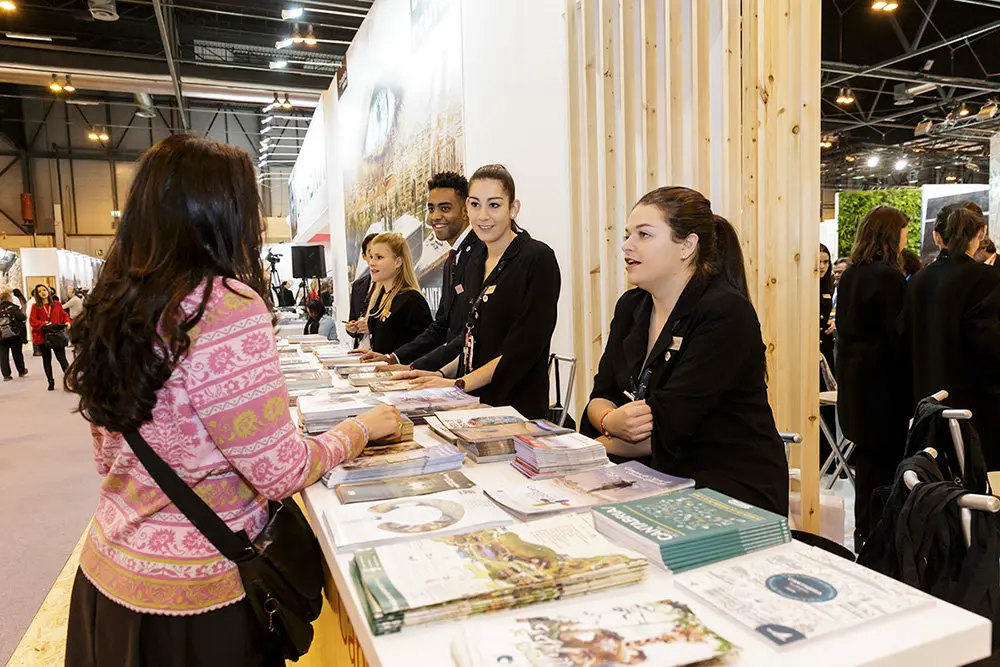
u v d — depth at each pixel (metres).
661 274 1.41
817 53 2.22
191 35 9.76
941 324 2.60
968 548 1.09
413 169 6.09
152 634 0.89
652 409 1.30
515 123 4.17
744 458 1.33
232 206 0.91
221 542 0.90
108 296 0.85
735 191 2.56
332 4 7.73
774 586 0.69
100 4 7.66
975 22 7.50
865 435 2.82
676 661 0.54
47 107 18.27
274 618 0.97
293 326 8.38
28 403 7.52
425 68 5.64
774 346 2.46
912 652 0.58
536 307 2.00
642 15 2.92
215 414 0.83
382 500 0.99
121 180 19.25
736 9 2.51
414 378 2.14
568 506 0.94
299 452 0.90
